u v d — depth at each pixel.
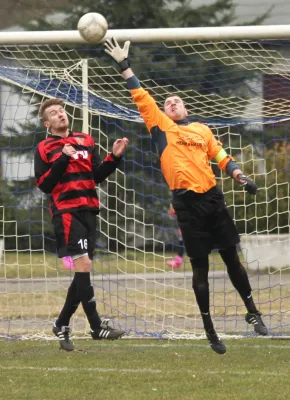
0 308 35.56
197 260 21.83
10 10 62.97
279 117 32.66
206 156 22.12
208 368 22.14
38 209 52.47
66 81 29.70
